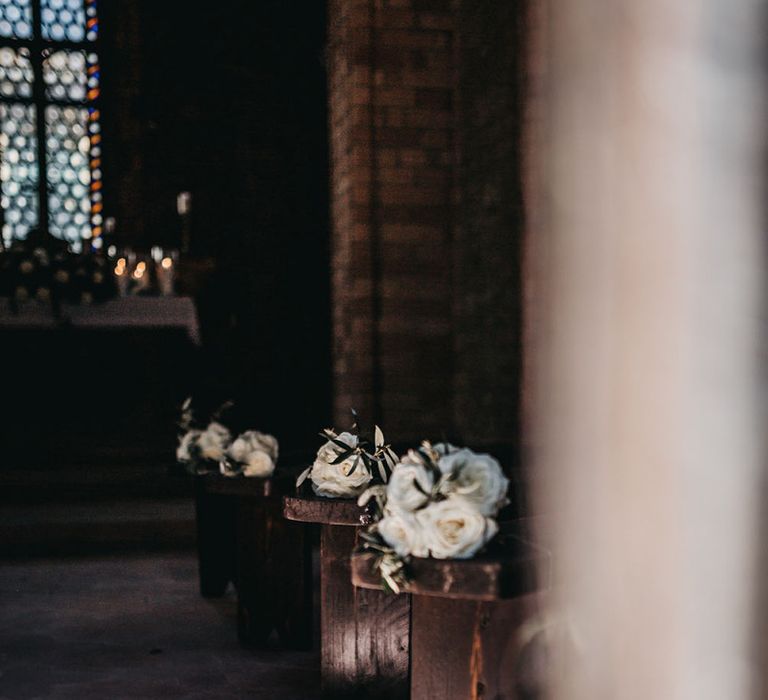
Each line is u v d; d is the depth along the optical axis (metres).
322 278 10.86
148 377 10.35
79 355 10.16
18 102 10.79
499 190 6.84
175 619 4.46
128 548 6.30
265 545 3.94
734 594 0.99
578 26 1.12
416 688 2.10
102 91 10.84
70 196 10.91
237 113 10.84
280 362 10.74
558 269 1.19
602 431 1.11
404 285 7.39
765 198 0.96
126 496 7.34
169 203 10.71
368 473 2.82
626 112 1.04
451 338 7.43
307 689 3.39
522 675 1.91
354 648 3.03
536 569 1.91
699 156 0.99
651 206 1.03
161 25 10.74
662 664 1.03
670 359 1.01
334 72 7.96
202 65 10.80
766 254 0.96
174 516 6.49
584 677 1.21
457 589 1.87
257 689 3.39
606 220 1.08
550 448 1.24
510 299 6.70
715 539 1.00
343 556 3.05
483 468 1.96
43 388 10.08
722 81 0.97
